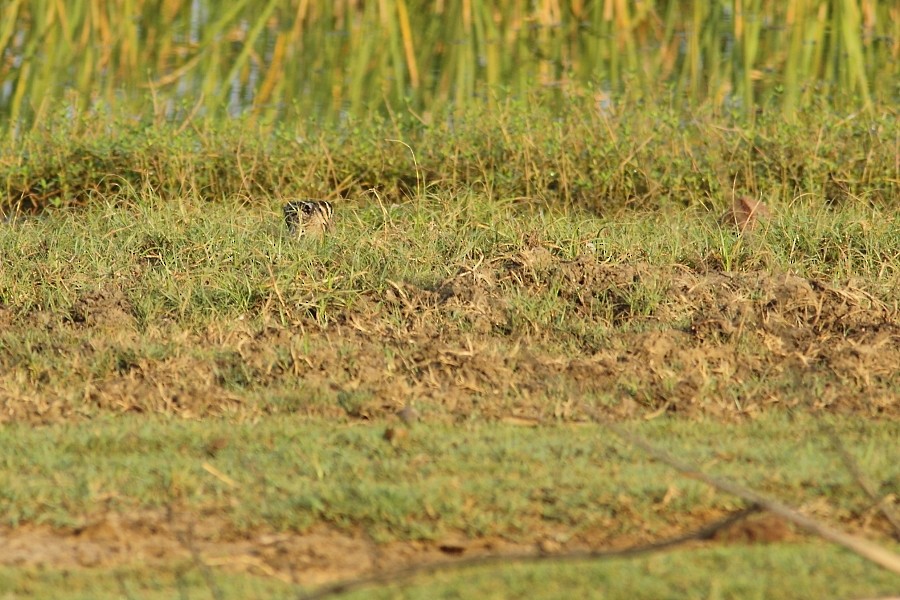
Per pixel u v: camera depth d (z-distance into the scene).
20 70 30.33
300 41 32.81
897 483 10.59
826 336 14.88
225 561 9.27
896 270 17.28
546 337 14.95
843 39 31.03
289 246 17.55
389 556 9.42
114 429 11.88
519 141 22.48
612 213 21.14
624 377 13.48
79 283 16.50
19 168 21.91
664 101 26.86
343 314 15.73
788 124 22.97
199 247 17.56
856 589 8.66
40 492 10.39
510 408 12.66
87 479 10.64
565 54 31.91
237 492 10.48
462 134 22.97
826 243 18.36
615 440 11.74
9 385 13.16
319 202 19.06
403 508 10.05
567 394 13.05
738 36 32.66
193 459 11.20
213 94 28.91
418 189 20.56
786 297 16.00
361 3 35.53
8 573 9.02
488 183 21.61
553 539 9.68
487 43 32.47
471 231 18.69
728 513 10.10
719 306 15.84
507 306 15.55
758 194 21.75
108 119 24.30
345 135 23.83
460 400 12.84
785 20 34.00
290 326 15.45
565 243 18.27
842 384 13.41
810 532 9.68
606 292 16.23
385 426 12.16
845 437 11.88
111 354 13.88
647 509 10.12
